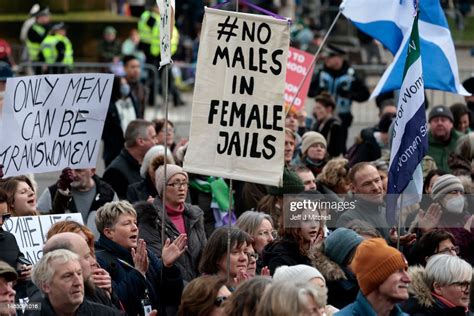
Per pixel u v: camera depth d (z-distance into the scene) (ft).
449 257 63.21
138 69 122.72
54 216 69.62
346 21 188.96
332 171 80.43
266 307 51.19
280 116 63.52
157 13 162.40
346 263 64.75
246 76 63.52
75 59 168.04
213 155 63.41
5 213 64.28
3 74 98.89
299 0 198.80
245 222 69.51
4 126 71.20
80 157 72.59
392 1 86.12
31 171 71.72
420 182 72.90
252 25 63.62
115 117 102.22
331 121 110.63
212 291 55.47
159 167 75.36
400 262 55.98
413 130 69.72
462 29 183.21
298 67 104.99
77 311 57.57
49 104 71.92
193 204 83.76
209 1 187.73
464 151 88.07
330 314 60.44
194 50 182.09
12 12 169.37
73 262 56.49
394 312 57.72
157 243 72.23
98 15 170.60
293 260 67.97
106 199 78.74
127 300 63.62
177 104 148.25
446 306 63.00
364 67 152.46
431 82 86.69
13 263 63.57
